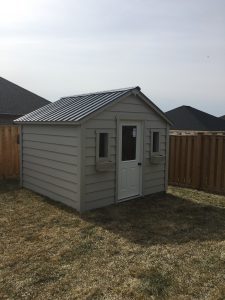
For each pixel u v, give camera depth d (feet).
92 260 15.84
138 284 13.60
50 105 31.71
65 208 24.31
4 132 35.91
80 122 22.13
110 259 15.94
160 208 25.08
